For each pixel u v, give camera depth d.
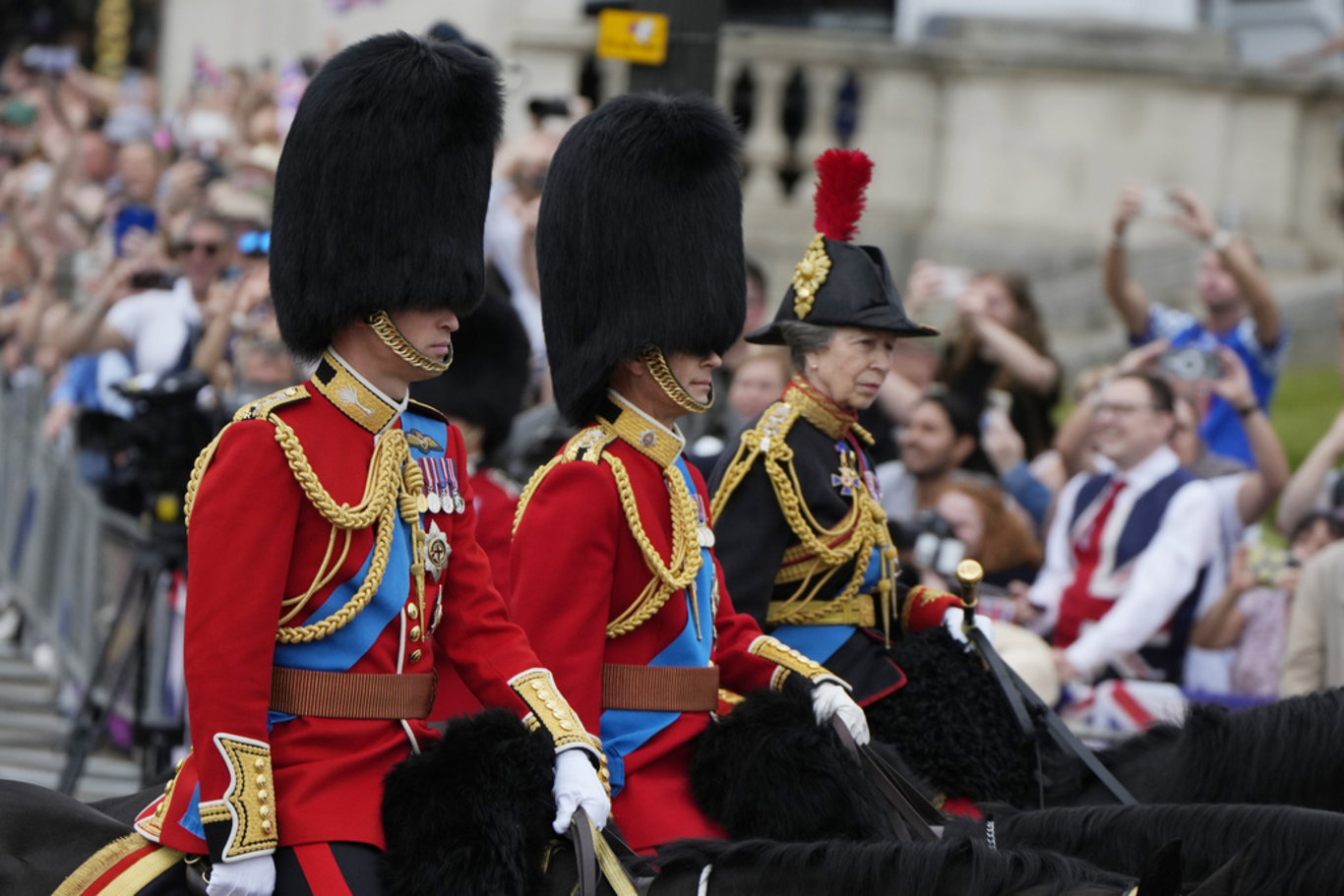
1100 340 41.44
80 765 24.75
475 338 21.62
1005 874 10.77
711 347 14.07
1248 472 27.19
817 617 15.73
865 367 15.70
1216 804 12.69
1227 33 45.78
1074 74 44.34
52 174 39.84
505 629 12.73
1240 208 44.25
